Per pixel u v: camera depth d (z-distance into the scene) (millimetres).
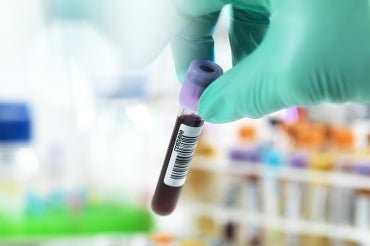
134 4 583
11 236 994
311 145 1347
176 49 636
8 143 1013
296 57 516
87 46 1109
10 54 1218
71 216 1020
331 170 1299
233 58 667
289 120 1454
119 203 1058
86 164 1151
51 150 1131
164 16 583
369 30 518
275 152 1344
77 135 1177
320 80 519
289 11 530
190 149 606
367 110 1447
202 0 576
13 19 1203
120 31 595
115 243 1337
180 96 598
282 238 1350
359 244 1299
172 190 617
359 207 1279
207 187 1385
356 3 516
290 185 1326
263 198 1354
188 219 1454
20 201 1010
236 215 1375
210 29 625
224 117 586
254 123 1464
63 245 1287
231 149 1379
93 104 1189
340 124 1447
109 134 1179
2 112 1009
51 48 1179
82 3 1056
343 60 511
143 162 1185
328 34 513
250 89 554
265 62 542
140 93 1136
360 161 1301
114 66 1093
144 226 1057
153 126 1313
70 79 1188
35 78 1217
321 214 1306
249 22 650
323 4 515
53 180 1091
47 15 1162
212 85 574
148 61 610
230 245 1414
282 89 534
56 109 1191
